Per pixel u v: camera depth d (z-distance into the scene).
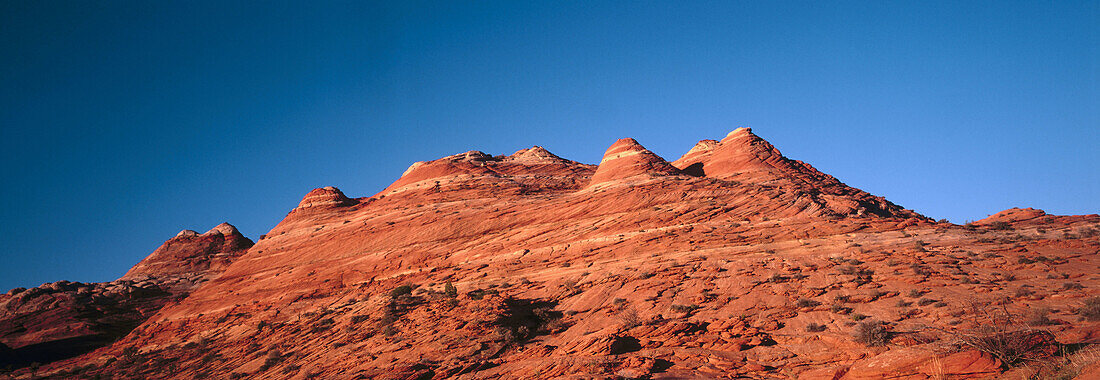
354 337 41.81
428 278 56.66
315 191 91.75
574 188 90.38
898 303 32.75
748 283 39.75
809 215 55.75
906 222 50.56
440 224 71.00
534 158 111.75
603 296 42.00
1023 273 36.00
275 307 58.84
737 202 60.66
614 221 60.47
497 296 43.12
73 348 61.59
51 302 71.81
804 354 26.86
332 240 74.81
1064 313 27.44
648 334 32.28
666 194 65.69
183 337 56.47
